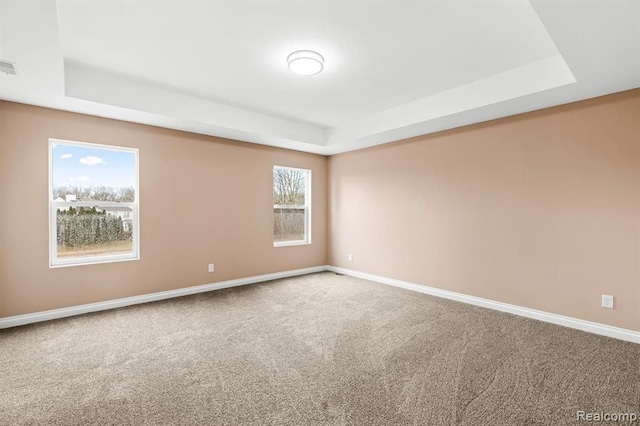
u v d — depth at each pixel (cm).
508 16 223
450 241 424
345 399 199
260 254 517
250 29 241
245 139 482
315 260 597
